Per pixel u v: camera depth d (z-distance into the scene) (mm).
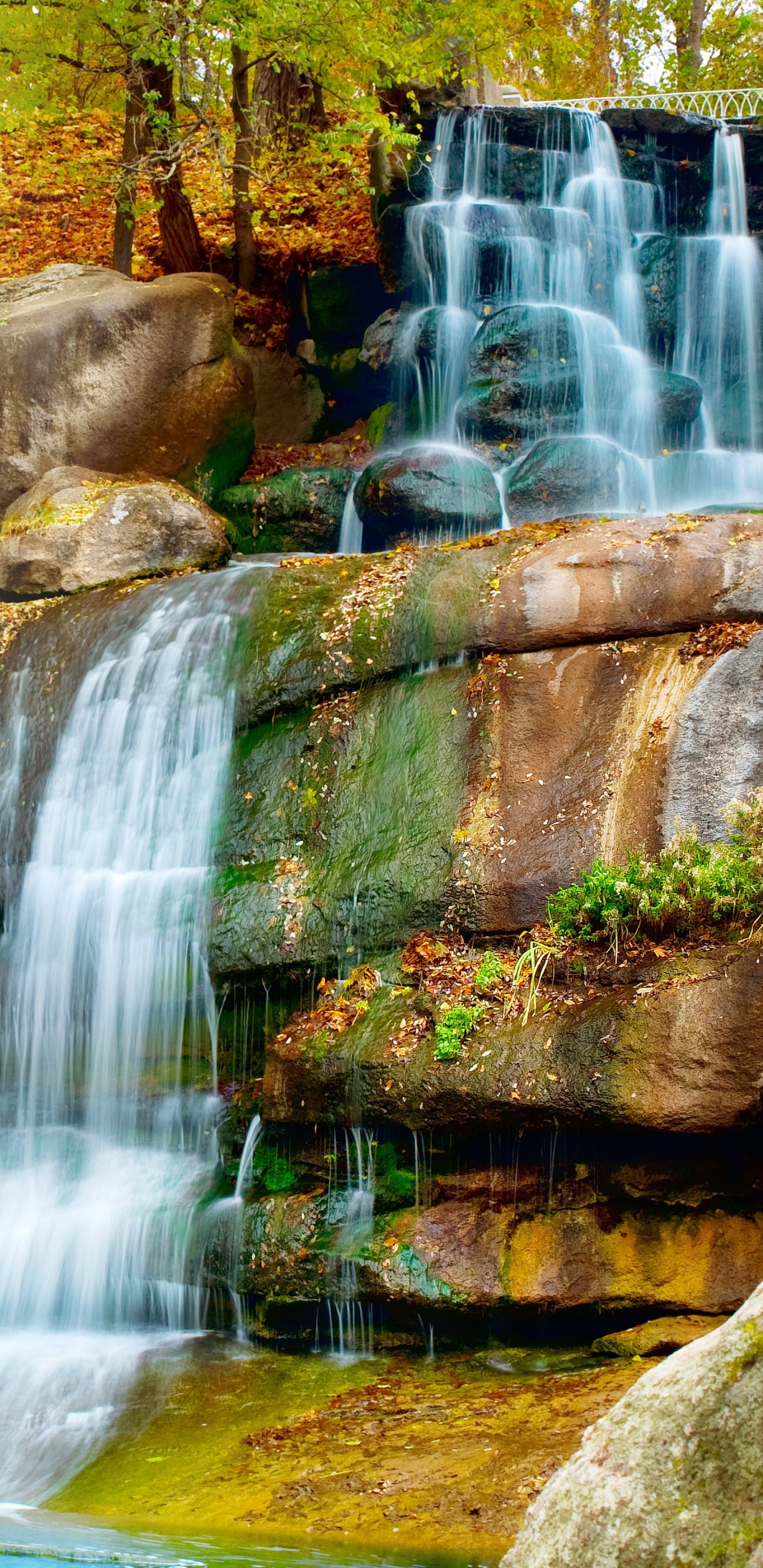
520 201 16453
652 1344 6590
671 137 16797
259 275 18031
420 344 15242
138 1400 7051
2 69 16625
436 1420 6262
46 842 10664
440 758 8984
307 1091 7898
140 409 14469
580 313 15141
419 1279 7113
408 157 16422
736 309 16188
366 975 8336
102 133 22828
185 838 9891
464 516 13367
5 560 12742
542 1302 6949
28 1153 9211
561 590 9055
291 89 21047
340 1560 4676
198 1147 8867
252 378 15797
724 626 8562
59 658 11461
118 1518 5633
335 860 9008
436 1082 7312
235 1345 7754
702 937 7148
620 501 13602
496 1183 7281
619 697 8648
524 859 8188
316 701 9844
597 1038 6895
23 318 14336
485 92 18672
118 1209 8469
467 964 8008
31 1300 8273
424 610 9523
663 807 8023
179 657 10641
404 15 16031
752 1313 3119
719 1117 6523
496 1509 5184
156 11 14812
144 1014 9383
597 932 7516
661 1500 3016
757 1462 2957
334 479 14766
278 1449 6230
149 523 12750
